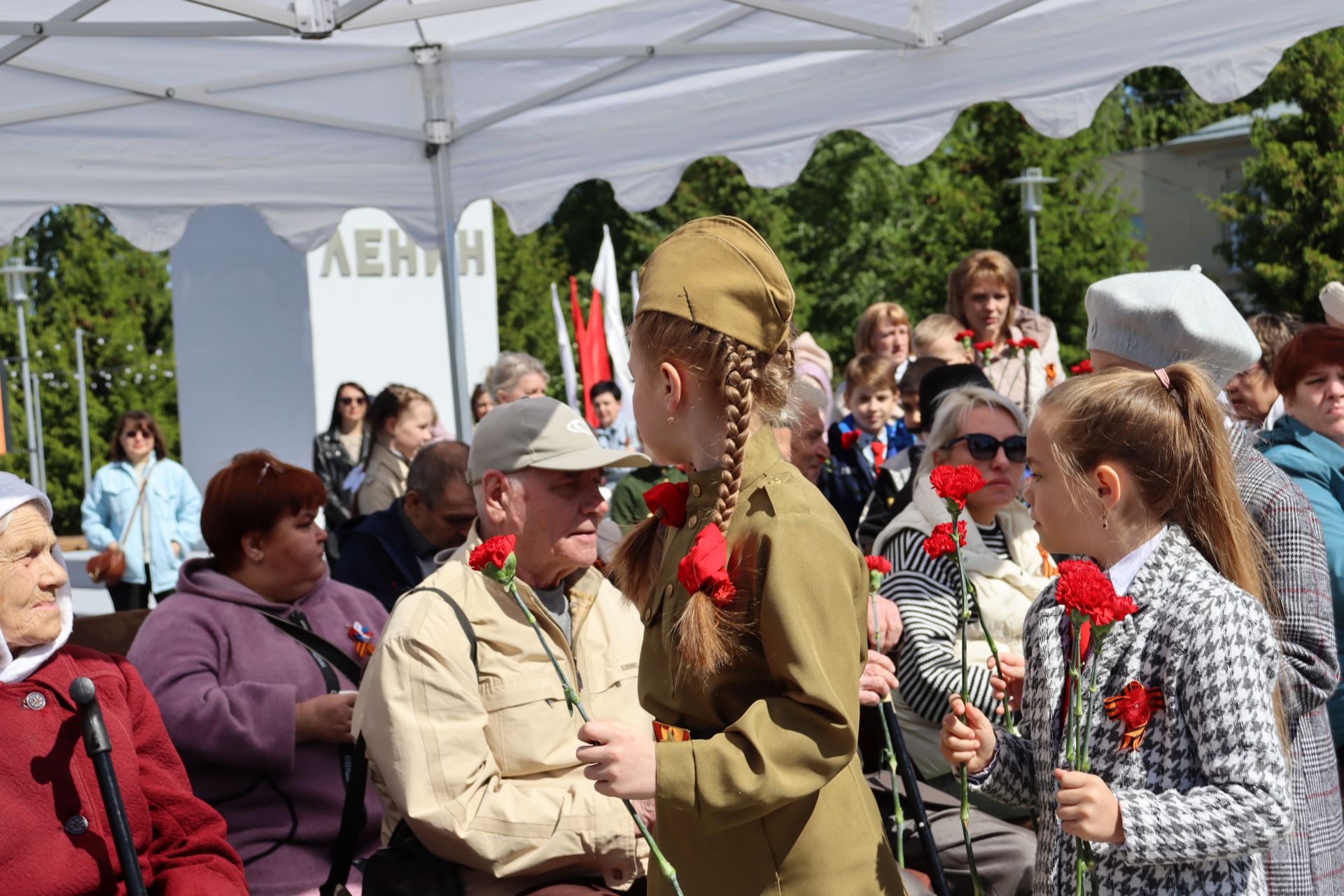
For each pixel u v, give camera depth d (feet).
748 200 88.53
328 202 16.62
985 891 9.22
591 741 5.02
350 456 23.75
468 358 31.68
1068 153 74.28
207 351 30.04
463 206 17.21
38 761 7.02
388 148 16.74
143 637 9.75
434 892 8.09
